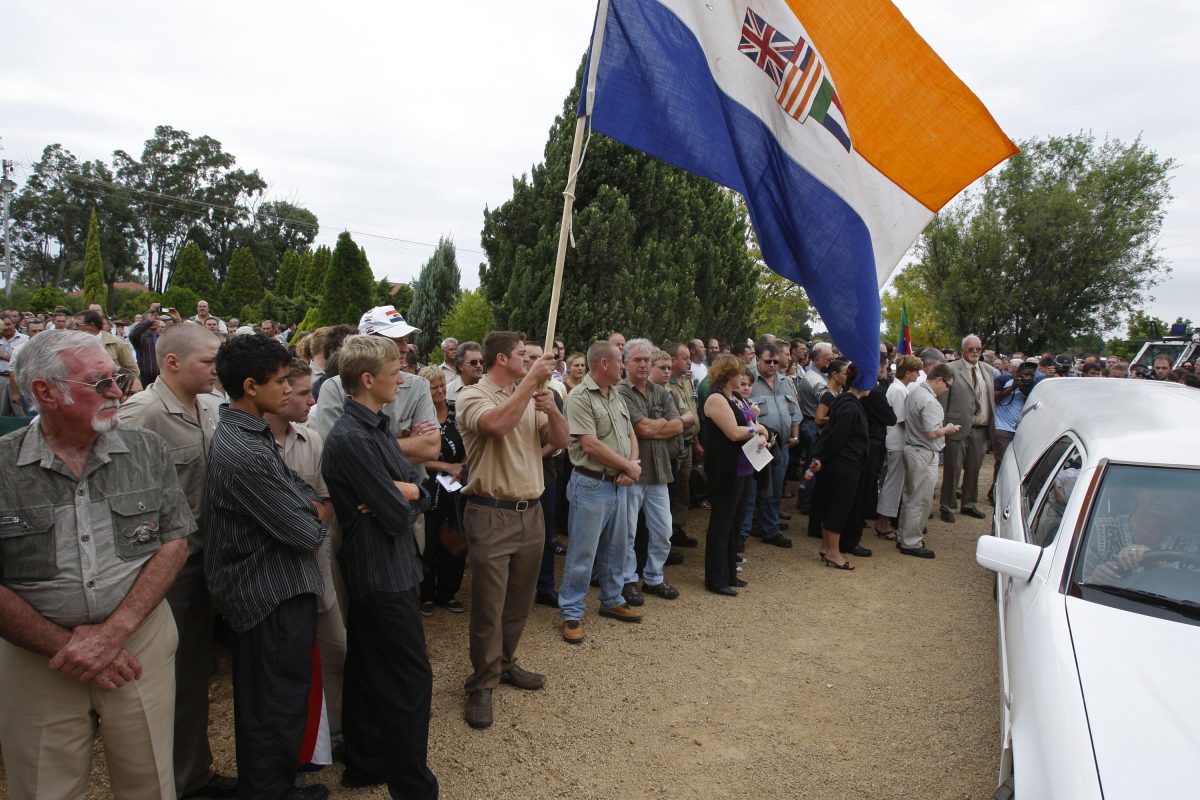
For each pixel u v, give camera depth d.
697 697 4.08
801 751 3.58
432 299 20.12
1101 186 32.00
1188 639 2.40
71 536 2.12
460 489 4.40
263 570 2.54
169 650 2.38
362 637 2.87
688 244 10.69
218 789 3.02
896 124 4.06
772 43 3.92
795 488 9.90
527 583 3.92
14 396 5.80
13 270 61.06
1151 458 3.17
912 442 6.92
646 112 3.69
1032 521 3.81
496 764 3.36
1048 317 32.59
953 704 4.07
